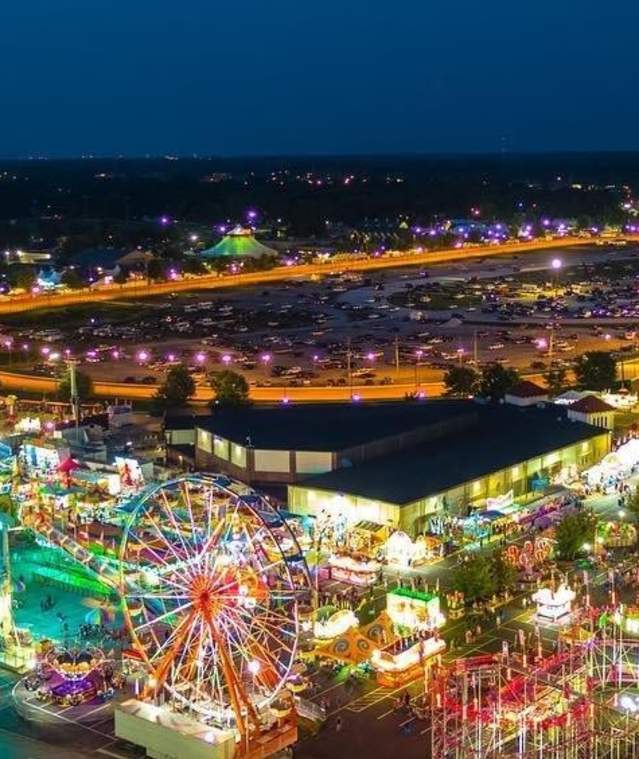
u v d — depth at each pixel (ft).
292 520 486.79
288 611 354.33
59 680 362.33
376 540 476.95
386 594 432.25
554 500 531.50
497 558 434.30
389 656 364.99
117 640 396.78
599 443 609.01
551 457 573.74
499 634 398.42
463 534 492.54
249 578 337.11
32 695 361.30
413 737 329.93
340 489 509.35
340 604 425.69
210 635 334.65
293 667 341.41
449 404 643.86
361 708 349.41
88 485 550.36
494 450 569.64
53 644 387.55
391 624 388.16
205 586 330.13
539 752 301.02
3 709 353.72
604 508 536.01
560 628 388.57
